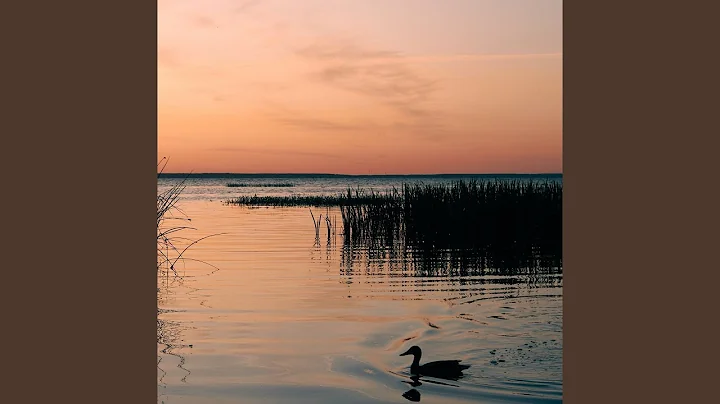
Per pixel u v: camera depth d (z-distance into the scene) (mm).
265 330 10227
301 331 10164
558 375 8172
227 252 18172
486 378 8078
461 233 21281
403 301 12148
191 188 71438
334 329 10281
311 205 36500
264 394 7594
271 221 26750
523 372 8305
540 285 13688
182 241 20328
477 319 10867
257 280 14148
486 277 14578
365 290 13109
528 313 11281
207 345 9430
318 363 8688
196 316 11055
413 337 9891
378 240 20875
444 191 21891
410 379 8094
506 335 9969
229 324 10578
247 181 112188
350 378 8141
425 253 18109
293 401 7383
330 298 12367
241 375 8227
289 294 12734
